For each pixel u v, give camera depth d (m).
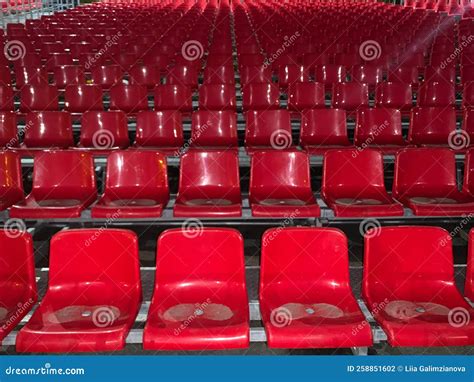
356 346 2.73
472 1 16.30
